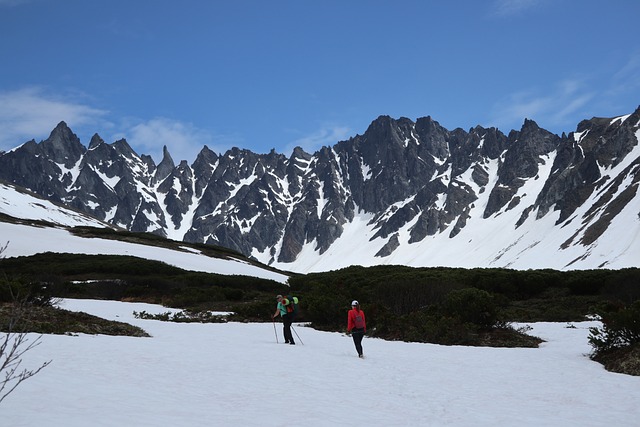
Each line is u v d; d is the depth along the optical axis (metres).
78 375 12.09
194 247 123.56
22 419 7.92
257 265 117.94
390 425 9.48
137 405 9.65
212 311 43.19
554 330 31.09
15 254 81.44
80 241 101.44
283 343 22.59
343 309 32.84
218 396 11.12
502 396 12.92
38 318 21.38
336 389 12.73
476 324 28.31
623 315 19.56
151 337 22.78
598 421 10.52
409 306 37.84
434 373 16.06
